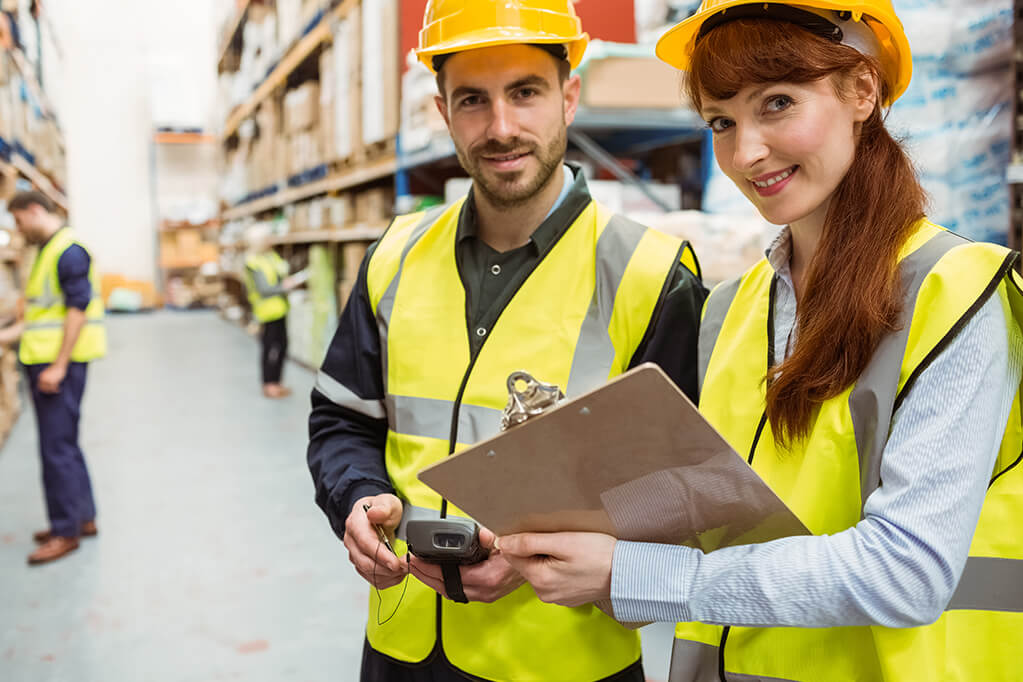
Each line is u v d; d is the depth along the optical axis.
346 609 2.81
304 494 4.08
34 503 4.05
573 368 1.15
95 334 3.41
